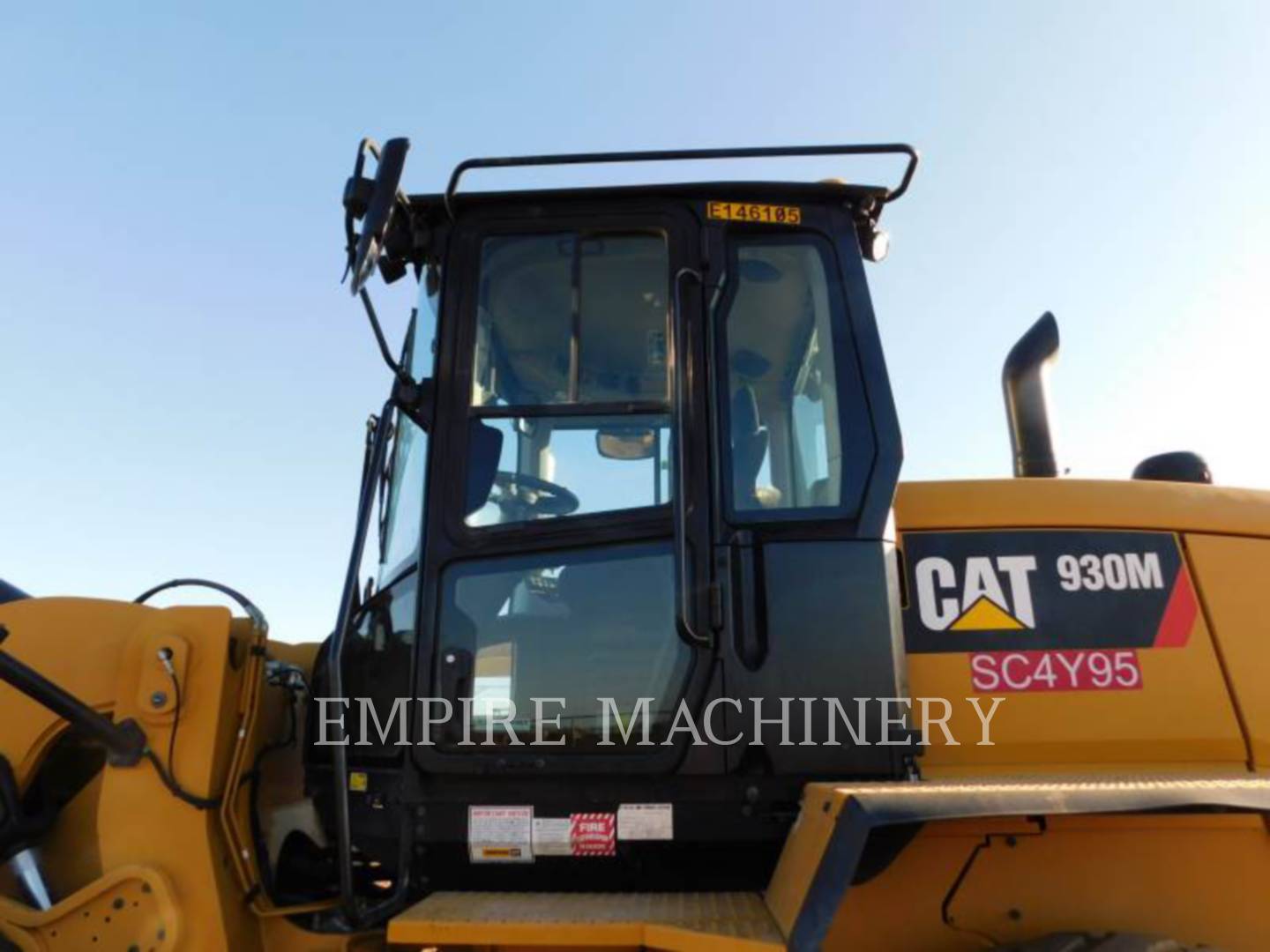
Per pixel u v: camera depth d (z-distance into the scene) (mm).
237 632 2729
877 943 2088
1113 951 1925
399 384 2607
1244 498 2801
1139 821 2152
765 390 2646
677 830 2314
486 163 2598
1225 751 2533
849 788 1987
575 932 2086
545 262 2711
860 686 2334
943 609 2604
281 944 2598
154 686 2578
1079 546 2680
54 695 2436
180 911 2432
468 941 2104
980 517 2693
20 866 2527
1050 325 3305
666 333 2633
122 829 2502
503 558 2494
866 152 2664
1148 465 3252
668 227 2703
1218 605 2648
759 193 2744
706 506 2455
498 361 2652
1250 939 2100
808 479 2561
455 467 2562
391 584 2705
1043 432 3234
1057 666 2570
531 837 2344
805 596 2393
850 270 2701
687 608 2324
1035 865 2129
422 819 2381
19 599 3043
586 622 2432
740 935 1968
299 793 3062
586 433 2584
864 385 2586
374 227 2309
